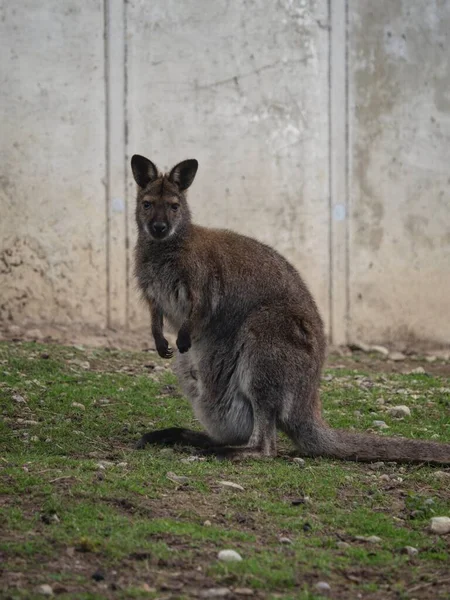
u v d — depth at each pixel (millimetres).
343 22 17500
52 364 13422
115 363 14258
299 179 17484
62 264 16953
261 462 9383
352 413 11914
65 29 16859
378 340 17719
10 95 16781
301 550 7090
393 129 17734
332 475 8977
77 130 16922
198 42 17156
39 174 16859
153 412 11445
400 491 8727
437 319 17812
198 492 8211
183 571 6543
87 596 6008
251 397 9711
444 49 17812
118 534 6992
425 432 11148
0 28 16734
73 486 7918
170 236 10094
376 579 6734
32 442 9727
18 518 7207
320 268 17594
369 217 17703
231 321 10008
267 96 17359
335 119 17547
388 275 17750
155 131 17156
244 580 6410
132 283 17078
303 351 9773
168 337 16781
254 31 17266
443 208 17781
